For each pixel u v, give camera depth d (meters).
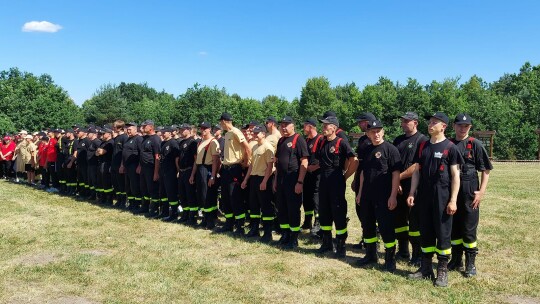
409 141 6.21
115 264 5.96
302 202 7.62
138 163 10.09
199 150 8.48
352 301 4.71
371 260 6.11
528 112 41.88
